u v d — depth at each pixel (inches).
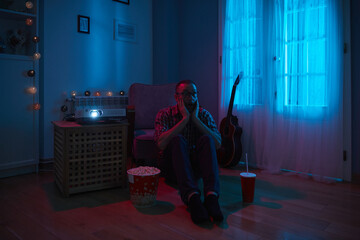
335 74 99.3
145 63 160.1
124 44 150.6
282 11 111.5
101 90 141.9
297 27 107.4
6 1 109.1
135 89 118.3
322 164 100.8
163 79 157.6
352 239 57.0
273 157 113.5
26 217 68.5
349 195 85.0
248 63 123.0
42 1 121.6
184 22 157.6
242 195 78.7
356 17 97.8
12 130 106.4
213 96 144.1
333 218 67.4
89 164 86.0
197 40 150.9
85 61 135.8
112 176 90.5
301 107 107.4
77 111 85.7
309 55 104.7
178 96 81.4
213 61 143.4
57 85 127.1
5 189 91.4
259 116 120.0
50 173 112.7
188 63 156.1
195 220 62.8
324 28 101.3
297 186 94.4
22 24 119.1
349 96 99.3
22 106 108.6
